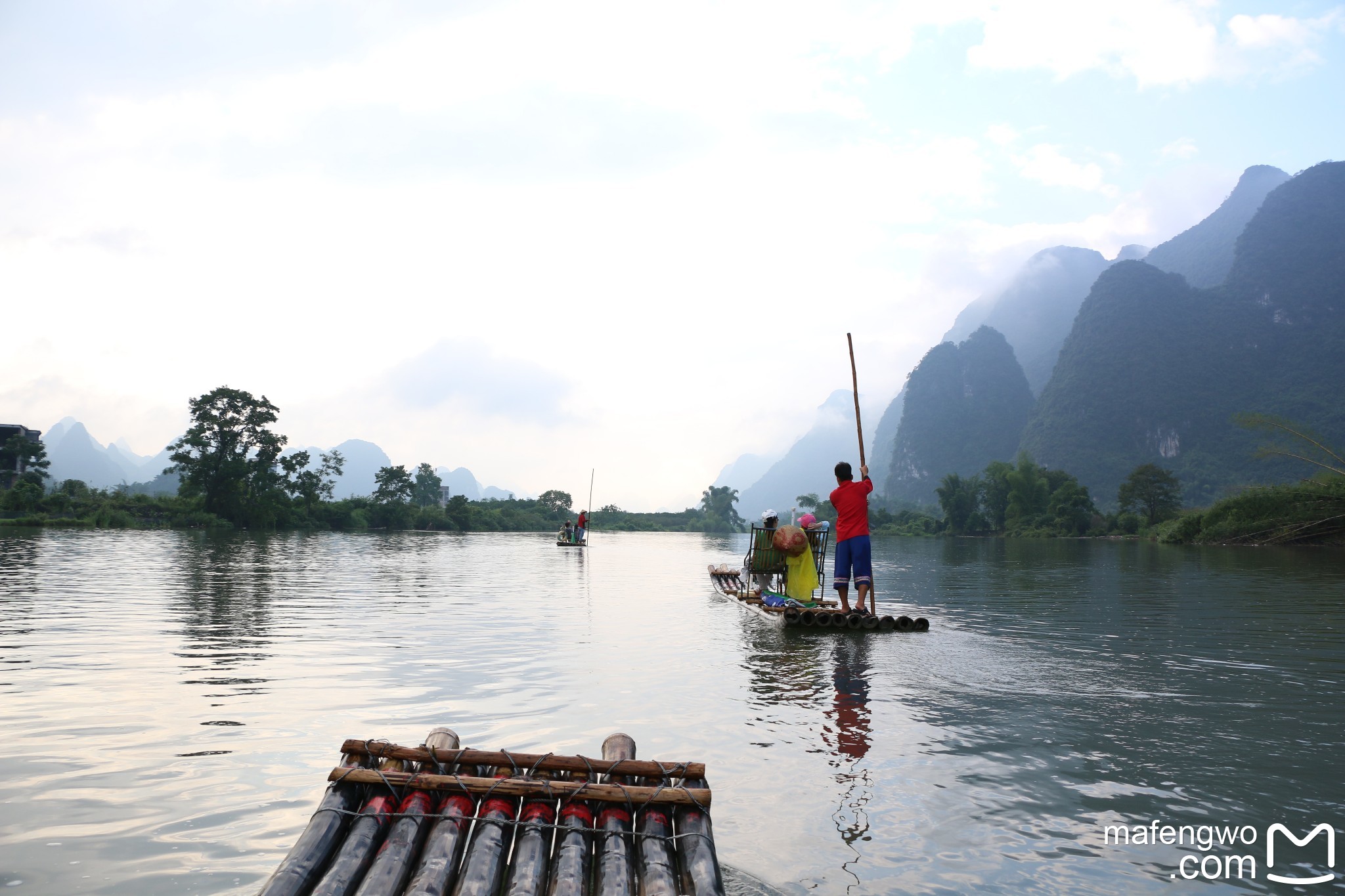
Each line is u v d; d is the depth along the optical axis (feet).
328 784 10.22
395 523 195.83
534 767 8.45
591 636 23.45
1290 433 125.08
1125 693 15.80
